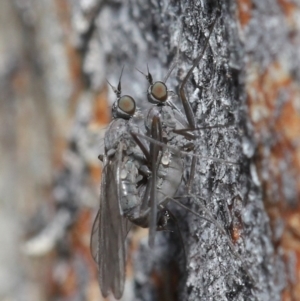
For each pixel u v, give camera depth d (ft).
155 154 0.22
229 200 0.22
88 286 0.27
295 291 0.23
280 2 0.23
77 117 0.27
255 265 0.23
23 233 0.29
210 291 0.23
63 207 0.28
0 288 0.28
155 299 0.25
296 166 0.23
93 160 0.27
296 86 0.23
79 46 0.27
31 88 0.29
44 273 0.28
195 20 0.23
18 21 0.28
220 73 0.22
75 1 0.27
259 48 0.23
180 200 0.24
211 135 0.22
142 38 0.26
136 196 0.22
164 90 0.22
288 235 0.23
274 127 0.23
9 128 0.29
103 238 0.22
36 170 0.29
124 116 0.23
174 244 0.25
